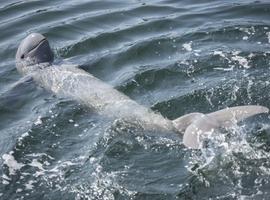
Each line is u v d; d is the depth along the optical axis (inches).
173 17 590.9
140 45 535.5
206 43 532.4
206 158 376.5
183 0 635.5
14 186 369.7
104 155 390.3
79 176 373.4
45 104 458.9
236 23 561.9
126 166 378.9
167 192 353.4
